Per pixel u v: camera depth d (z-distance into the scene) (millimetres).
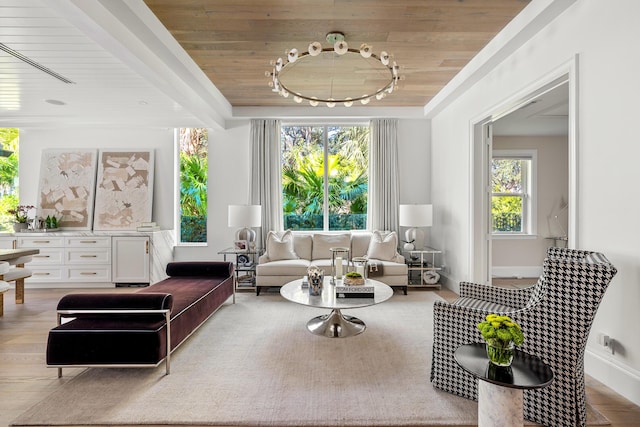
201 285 3189
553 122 4531
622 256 1913
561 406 1596
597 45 2064
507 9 2498
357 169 5352
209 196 5191
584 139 2174
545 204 5371
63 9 1881
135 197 5109
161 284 3234
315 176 5324
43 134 5172
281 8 2455
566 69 2307
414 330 2959
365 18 2600
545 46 2520
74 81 3148
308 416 1720
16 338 2826
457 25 2725
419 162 5258
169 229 5199
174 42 2912
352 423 1667
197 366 2283
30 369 2260
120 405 1819
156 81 3029
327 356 2432
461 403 1829
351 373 2172
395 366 2271
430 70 3666
